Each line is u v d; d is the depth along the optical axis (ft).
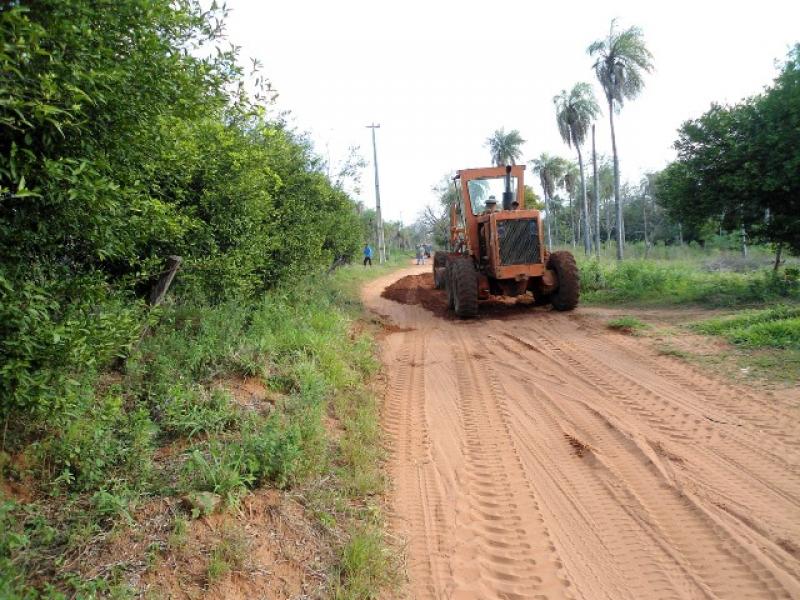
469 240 45.37
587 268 53.78
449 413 21.68
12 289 9.18
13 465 10.84
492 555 12.96
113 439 12.47
